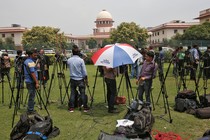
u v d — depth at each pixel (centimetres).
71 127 611
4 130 600
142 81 711
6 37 7156
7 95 1022
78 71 719
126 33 6003
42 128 528
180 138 516
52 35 5800
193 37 4753
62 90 1110
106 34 9425
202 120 640
